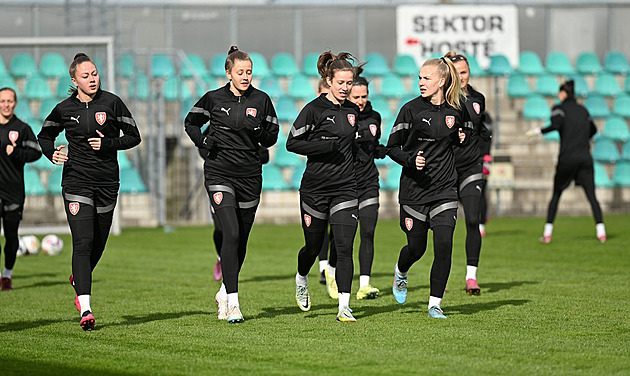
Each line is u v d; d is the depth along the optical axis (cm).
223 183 1988
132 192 5531
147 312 2166
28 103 5944
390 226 5203
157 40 6538
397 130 2022
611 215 5959
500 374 1431
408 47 6688
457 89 2008
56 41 4747
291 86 6588
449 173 2028
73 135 1939
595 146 6325
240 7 6688
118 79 5916
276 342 1730
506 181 5931
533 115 6512
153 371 1484
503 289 2550
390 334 1808
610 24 7050
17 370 1508
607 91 6838
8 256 2659
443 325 1919
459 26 6688
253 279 2866
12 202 2642
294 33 6762
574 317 2023
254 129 1966
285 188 5809
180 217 5853
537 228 4934
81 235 1928
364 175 2408
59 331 1888
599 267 3116
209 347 1683
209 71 6612
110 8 6269
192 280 2861
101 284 2759
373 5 6838
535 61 6962
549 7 6994
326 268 2438
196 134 1981
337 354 1605
